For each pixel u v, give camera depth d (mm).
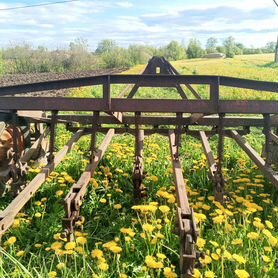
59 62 47406
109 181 5672
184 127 6152
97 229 4324
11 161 5156
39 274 3098
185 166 6355
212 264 3301
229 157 6879
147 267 3307
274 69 36438
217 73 31219
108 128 6215
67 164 6156
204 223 4141
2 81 26047
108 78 4273
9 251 3660
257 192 5262
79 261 3418
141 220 4250
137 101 4359
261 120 6184
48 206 4871
